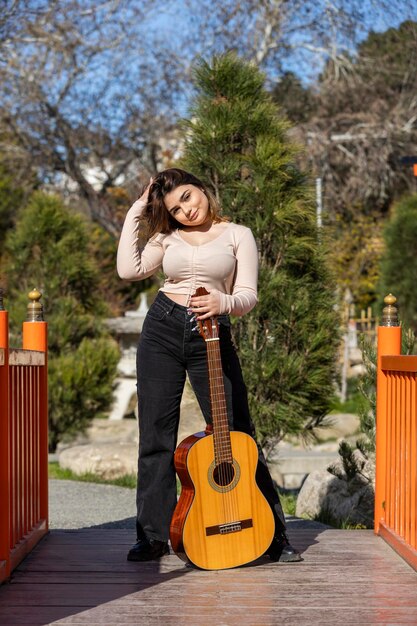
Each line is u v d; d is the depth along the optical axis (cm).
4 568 337
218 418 361
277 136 627
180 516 360
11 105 1784
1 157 1919
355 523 565
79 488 755
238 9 1764
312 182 633
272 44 1777
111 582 344
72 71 1809
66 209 1157
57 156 1895
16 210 1906
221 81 627
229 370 372
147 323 372
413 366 367
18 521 379
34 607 311
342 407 1498
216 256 362
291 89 1898
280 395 618
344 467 575
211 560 362
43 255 1112
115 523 571
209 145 618
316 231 624
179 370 371
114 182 2041
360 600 321
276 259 618
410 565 371
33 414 417
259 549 369
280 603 317
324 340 615
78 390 1071
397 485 409
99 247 1755
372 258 1764
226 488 365
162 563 376
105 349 1102
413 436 376
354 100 1891
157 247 378
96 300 1161
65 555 391
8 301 1105
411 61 1881
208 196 371
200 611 307
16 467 373
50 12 1694
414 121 1908
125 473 830
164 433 376
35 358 414
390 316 448
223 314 356
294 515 632
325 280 627
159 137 1877
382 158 1842
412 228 1534
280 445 1179
